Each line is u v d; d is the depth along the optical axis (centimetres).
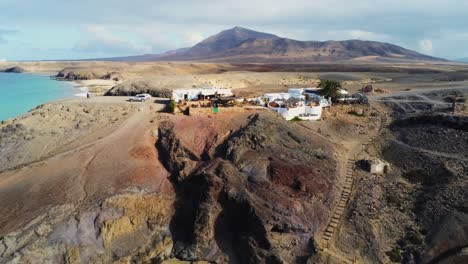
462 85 10612
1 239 3991
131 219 4753
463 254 3934
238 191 4841
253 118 6278
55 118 7019
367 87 9956
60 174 5109
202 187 4938
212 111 6662
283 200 4700
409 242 4288
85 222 4441
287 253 4284
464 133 5750
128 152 5675
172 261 4475
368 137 6612
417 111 7319
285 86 13062
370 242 4300
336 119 7188
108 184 4981
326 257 4128
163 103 8012
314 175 5109
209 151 5641
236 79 14425
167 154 5722
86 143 6031
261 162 5225
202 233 4575
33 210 4450
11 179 5056
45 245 4094
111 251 4441
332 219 4647
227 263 4409
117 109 7412
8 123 7000
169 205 5062
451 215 4375
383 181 5272
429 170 5284
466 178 4853
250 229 4519
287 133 6034
